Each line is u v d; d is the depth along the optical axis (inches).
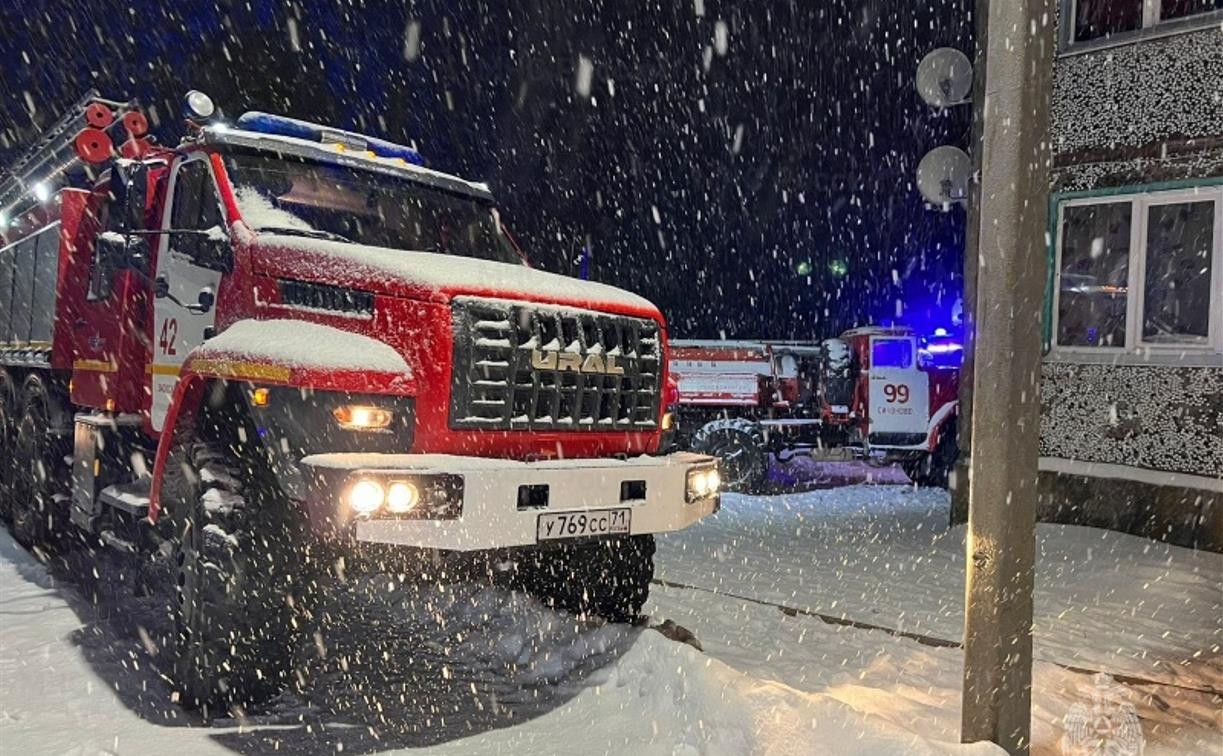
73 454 255.1
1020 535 138.8
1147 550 304.2
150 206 217.3
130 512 202.1
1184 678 193.9
